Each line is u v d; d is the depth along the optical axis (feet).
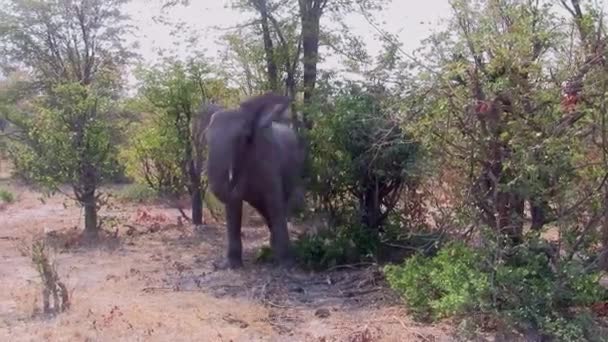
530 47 22.02
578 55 22.16
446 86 23.00
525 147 21.91
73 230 44.91
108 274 32.55
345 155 34.42
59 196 65.31
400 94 30.63
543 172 22.27
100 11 67.15
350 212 35.78
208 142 32.37
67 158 41.98
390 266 27.32
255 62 45.16
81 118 42.37
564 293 22.07
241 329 23.80
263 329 23.75
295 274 31.83
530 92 22.02
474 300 22.17
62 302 26.04
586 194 22.94
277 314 25.72
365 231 34.53
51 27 67.51
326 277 31.22
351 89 35.55
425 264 25.71
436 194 30.04
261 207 33.65
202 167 45.62
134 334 22.99
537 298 21.86
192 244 40.42
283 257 32.78
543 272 22.85
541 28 22.70
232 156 31.91
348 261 33.12
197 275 32.12
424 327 23.62
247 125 32.09
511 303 22.15
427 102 24.41
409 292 24.80
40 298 27.58
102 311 25.59
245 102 32.48
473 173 24.02
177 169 47.75
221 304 26.76
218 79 45.60
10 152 48.29
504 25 23.54
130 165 48.16
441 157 24.86
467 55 23.30
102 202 43.45
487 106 22.27
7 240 42.37
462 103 22.85
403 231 34.40
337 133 34.24
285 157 33.53
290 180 34.12
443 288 23.65
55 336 22.85
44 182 42.63
